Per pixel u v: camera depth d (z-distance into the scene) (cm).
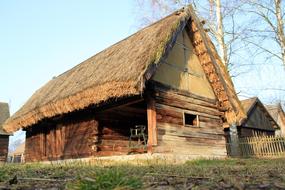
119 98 945
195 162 873
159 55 920
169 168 548
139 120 1290
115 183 268
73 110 1095
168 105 1052
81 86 1098
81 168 572
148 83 983
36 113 1314
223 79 1261
